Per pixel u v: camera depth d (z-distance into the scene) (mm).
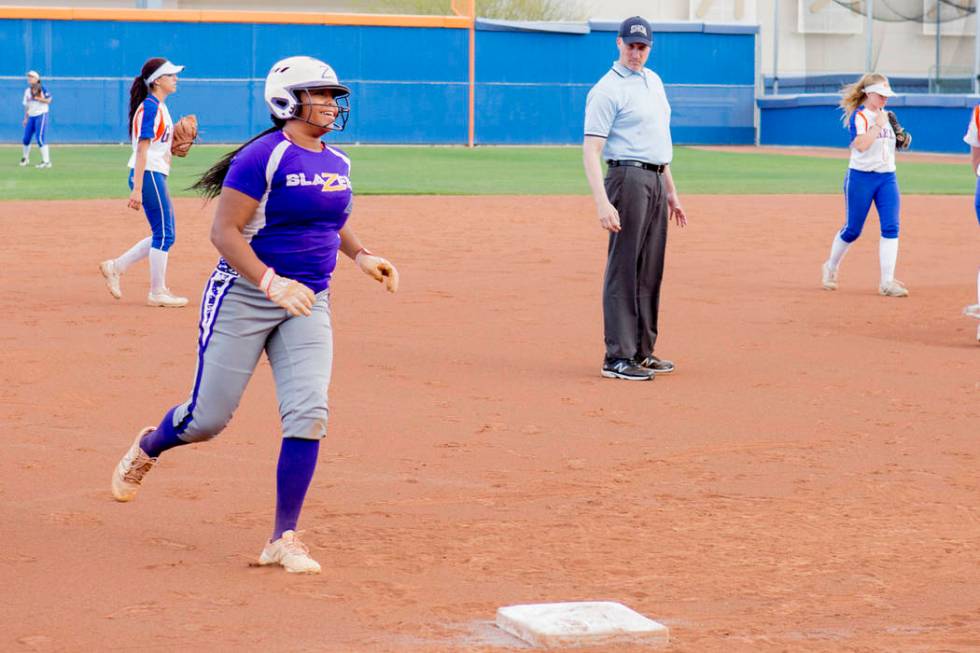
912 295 49875
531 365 35219
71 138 165625
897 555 19531
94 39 164875
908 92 195500
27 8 161875
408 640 15820
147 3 199625
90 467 24281
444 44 177125
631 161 32625
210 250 61469
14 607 16859
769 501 22469
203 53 168750
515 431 27609
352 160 141250
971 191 102938
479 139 180125
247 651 15398
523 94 180625
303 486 18656
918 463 25219
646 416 29219
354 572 18516
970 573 18750
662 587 18031
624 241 32844
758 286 51844
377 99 175750
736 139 194625
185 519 21156
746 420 28906
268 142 18297
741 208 87875
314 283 19000
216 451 25609
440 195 95500
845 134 177750
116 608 16875
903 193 100188
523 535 20406
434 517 21359
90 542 19812
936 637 16125
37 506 21734
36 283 49906
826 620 16750
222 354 18859
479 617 16703
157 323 40812
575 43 181750
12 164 124938
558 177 118000
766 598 17594
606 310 33438
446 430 27578
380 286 50500
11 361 34312
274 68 18625
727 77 193000
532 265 57469
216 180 19344
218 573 18422
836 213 84812
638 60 32688
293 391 18672
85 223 72250
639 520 21266
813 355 37125
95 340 37625
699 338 39875
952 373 34531
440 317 43125
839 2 189500
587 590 17859
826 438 27266
